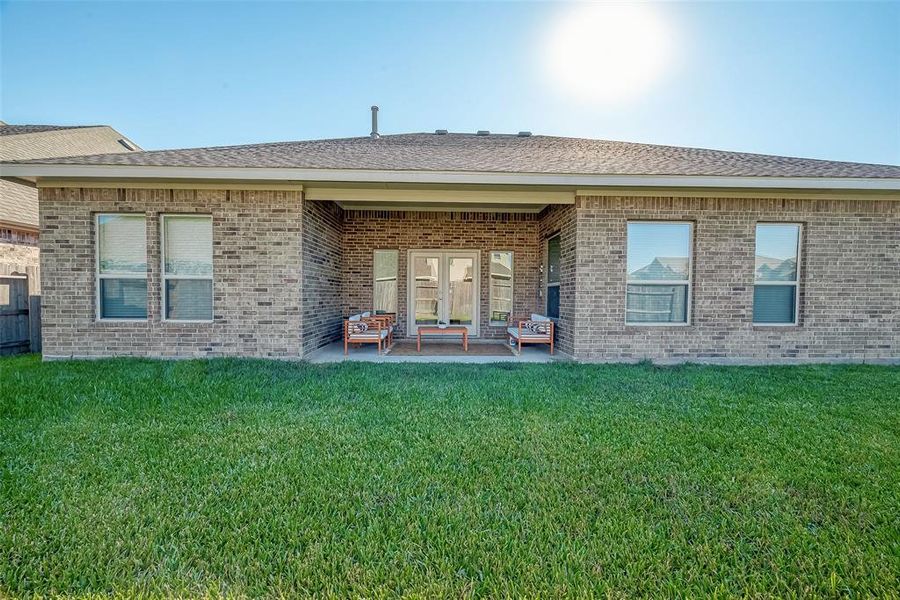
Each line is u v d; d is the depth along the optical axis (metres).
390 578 1.92
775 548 2.14
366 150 8.89
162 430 3.69
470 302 10.77
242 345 7.16
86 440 3.45
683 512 2.46
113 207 6.97
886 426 3.90
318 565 2.01
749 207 7.27
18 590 1.85
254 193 7.09
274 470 2.95
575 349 7.32
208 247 7.21
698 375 6.00
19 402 4.40
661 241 7.40
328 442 3.46
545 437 3.60
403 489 2.71
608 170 7.00
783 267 7.45
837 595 1.85
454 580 1.92
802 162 8.27
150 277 7.04
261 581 1.91
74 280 6.98
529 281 10.62
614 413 4.26
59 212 6.93
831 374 6.14
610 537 2.22
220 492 2.65
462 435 3.63
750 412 4.31
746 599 1.82
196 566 2.01
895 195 7.24
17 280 7.97
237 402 4.55
